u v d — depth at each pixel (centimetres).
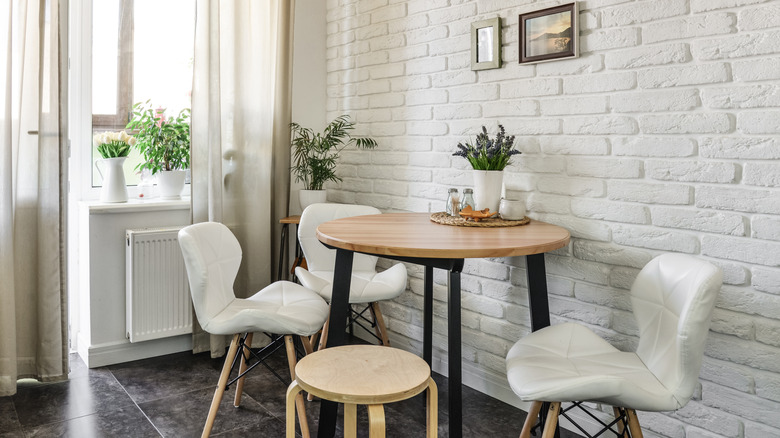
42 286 266
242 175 316
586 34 222
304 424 202
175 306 304
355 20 332
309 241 285
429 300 246
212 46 298
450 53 277
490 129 261
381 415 141
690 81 194
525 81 245
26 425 232
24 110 260
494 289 263
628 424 167
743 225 184
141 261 291
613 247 219
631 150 212
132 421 237
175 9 325
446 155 282
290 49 328
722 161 188
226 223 315
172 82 327
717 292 149
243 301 237
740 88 183
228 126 312
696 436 199
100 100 308
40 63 259
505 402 260
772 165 177
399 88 306
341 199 348
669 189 202
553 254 240
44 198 264
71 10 296
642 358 177
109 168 294
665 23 199
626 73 211
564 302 237
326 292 254
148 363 300
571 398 154
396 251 181
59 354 272
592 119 222
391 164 313
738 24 182
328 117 358
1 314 255
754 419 185
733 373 190
